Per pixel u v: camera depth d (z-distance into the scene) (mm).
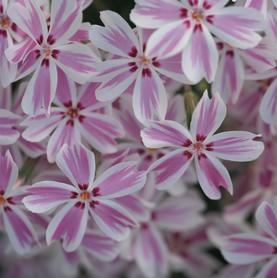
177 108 184
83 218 185
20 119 184
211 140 179
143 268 225
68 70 178
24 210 189
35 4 174
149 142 176
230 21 175
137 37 176
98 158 189
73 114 185
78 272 254
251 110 203
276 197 187
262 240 196
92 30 175
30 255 237
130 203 196
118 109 187
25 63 178
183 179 205
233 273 213
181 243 244
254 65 186
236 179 231
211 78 174
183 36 174
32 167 189
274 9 179
